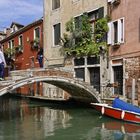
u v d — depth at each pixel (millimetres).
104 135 12523
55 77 18203
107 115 16094
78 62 21719
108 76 19281
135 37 17375
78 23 21688
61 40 23281
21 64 30078
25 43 29281
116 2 18609
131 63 17609
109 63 19219
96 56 20000
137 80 17141
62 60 23250
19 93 29625
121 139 11844
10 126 14828
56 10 24156
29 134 13016
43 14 25734
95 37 20141
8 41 33375
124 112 15031
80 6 21688
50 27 24797
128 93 17672
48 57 24922
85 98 20578
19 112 19500
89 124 14773
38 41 26719
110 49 19188
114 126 14188
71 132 13211
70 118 16578
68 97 22734
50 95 24812
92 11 20703
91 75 20891
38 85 26375
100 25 19453
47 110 20000
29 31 28469
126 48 18016
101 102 19156
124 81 18000
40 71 17656
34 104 23453
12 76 16703
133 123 14703
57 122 15547
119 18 18547
